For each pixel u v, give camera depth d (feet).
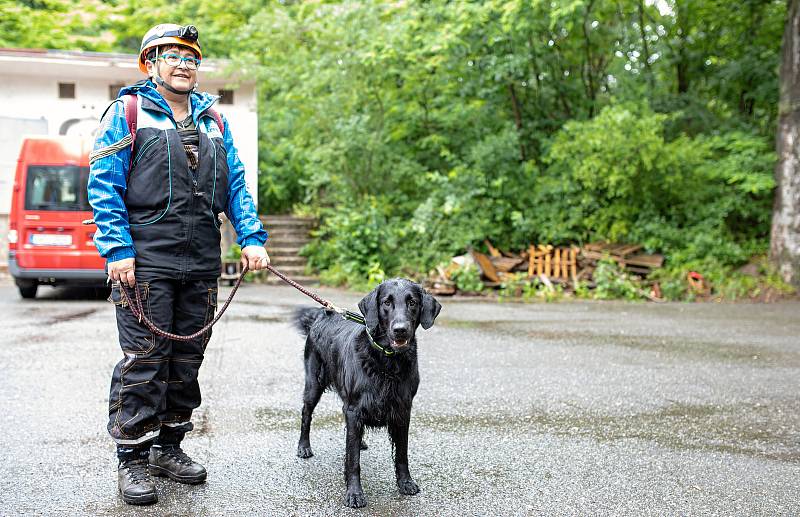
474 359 22.11
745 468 12.72
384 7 48.55
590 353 23.34
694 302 38.22
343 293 39.68
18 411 15.76
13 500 10.91
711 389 18.58
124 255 10.80
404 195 47.88
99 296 38.34
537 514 10.68
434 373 20.10
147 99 11.21
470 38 47.52
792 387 18.88
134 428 11.02
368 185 47.34
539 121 49.98
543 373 20.26
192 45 11.43
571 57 50.78
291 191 56.75
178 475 11.75
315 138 48.01
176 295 11.51
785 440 14.38
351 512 10.67
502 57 47.50
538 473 12.39
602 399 17.46
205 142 11.60
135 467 11.27
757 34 50.37
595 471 12.50
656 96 49.37
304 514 10.57
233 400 16.94
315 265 47.32
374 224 43.52
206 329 11.62
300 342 24.58
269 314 31.32
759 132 49.80
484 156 44.60
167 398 11.80
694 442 14.19
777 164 41.73
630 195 43.45
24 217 34.83
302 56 48.26
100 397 17.04
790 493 11.57
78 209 35.24
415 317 11.20
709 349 24.26
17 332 26.16
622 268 40.96
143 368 11.10
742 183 42.73
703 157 44.75
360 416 11.12
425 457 13.15
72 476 11.94
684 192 43.24
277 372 19.98
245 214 12.16
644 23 52.31
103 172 10.81
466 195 43.47
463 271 40.50
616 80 51.42
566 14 41.81
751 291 39.70
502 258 43.42
